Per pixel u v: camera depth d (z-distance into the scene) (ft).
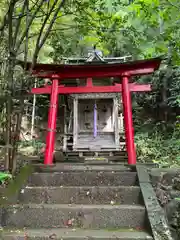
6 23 9.77
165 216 8.20
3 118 11.31
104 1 12.80
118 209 8.46
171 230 7.79
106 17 12.69
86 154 23.54
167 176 10.68
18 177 10.77
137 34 14.65
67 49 15.79
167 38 14.58
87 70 15.93
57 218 8.46
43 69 15.58
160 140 23.07
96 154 23.00
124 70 15.79
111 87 16.14
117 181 10.93
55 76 15.83
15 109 11.25
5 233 7.64
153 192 9.33
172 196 9.17
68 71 15.94
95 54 26.37
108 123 26.30
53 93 15.66
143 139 23.25
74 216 8.47
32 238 7.34
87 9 13.88
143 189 9.56
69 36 15.26
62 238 7.25
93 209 8.50
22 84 10.23
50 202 9.63
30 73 10.50
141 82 30.04
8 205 8.73
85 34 13.62
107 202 9.53
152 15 14.28
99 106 26.68
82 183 11.00
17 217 8.48
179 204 8.42
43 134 29.27
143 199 8.97
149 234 7.47
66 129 27.63
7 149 10.83
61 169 12.08
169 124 26.27
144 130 27.94
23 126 28.02
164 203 8.82
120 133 24.36
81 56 29.43
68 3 12.20
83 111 26.66
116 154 23.21
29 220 8.46
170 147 19.98
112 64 15.30
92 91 16.08
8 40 9.83
